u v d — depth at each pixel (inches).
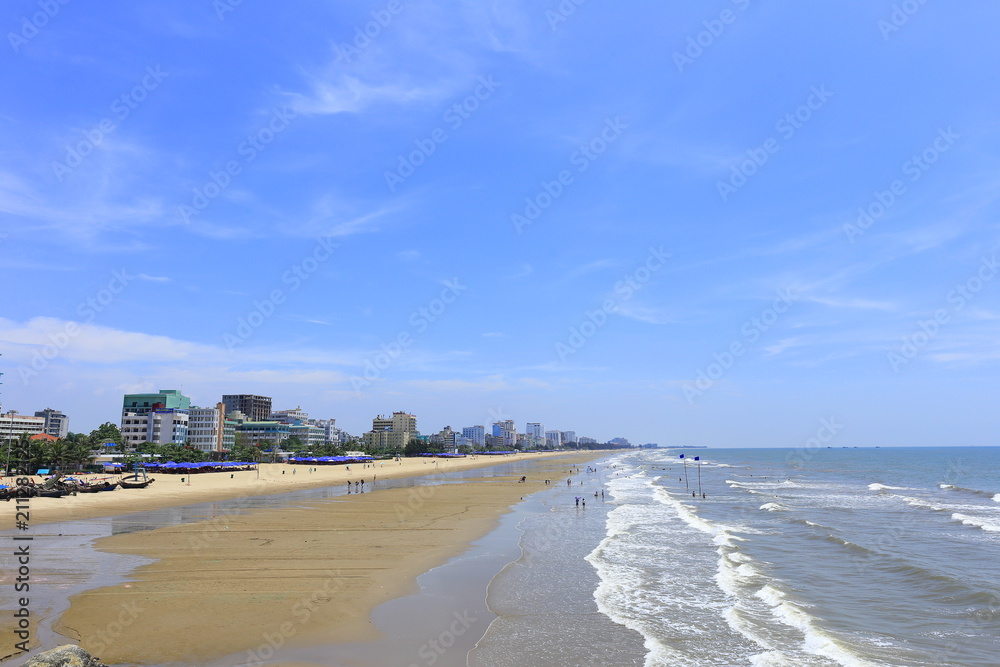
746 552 1208.8
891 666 622.8
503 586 893.8
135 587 816.3
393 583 876.6
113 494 2103.8
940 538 1407.5
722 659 631.8
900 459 7618.1
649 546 1255.5
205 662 570.6
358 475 3944.4
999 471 4672.7
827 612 807.7
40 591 792.3
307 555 1051.9
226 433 7214.6
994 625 754.8
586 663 609.0
